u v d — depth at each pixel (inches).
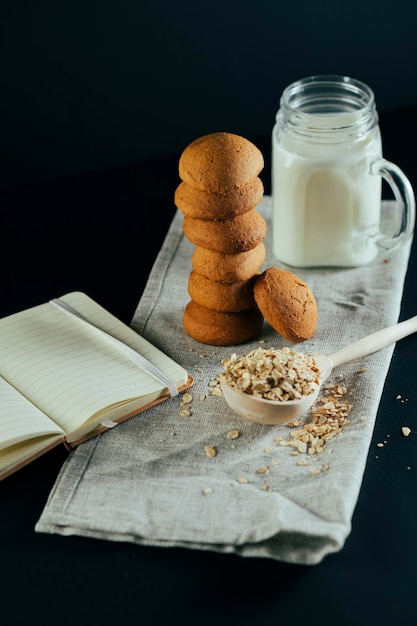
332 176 34.5
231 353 33.1
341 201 34.9
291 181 34.8
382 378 31.4
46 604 26.5
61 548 27.6
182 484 28.8
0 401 29.8
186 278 36.1
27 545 27.7
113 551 27.5
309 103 36.1
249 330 33.1
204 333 33.1
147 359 32.0
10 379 31.3
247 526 27.4
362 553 27.2
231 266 32.0
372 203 35.4
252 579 26.8
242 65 43.7
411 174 40.8
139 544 27.6
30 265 37.8
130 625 26.0
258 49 43.5
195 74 43.6
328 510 27.4
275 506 27.5
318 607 26.2
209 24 42.5
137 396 30.4
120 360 31.9
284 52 43.8
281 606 26.2
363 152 34.6
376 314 34.0
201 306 33.2
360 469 28.5
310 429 30.0
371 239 35.9
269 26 43.1
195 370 32.4
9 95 42.4
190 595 26.5
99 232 39.3
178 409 31.1
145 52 42.6
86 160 44.7
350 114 34.6
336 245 35.7
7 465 28.7
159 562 27.2
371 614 26.0
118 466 29.3
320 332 33.5
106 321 33.5
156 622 26.0
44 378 31.0
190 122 44.7
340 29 43.7
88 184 42.2
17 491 29.0
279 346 33.2
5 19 40.7
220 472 29.1
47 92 42.6
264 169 42.6
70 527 27.8
